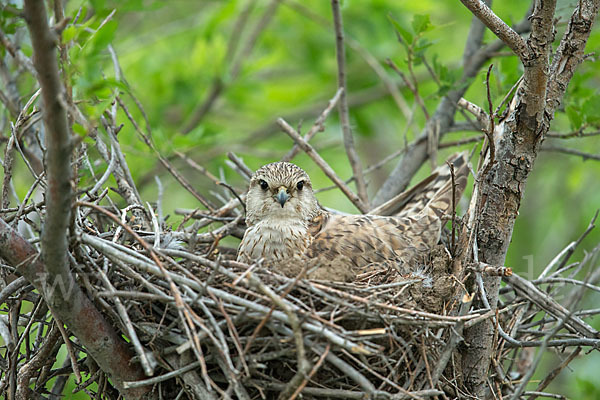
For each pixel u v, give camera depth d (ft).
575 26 29.43
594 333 31.73
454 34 61.00
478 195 30.53
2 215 32.35
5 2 32.01
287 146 64.03
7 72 42.04
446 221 40.22
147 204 34.96
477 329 30.66
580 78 41.27
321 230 39.52
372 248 38.01
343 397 27.32
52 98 21.63
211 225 43.04
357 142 72.90
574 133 39.14
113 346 27.96
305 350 26.58
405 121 60.39
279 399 25.73
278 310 26.68
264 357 26.84
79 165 34.12
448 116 44.75
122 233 32.09
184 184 41.16
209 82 57.82
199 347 25.26
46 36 20.66
